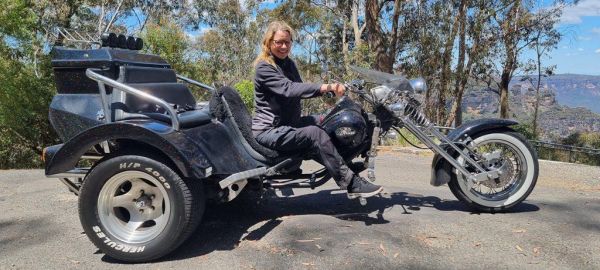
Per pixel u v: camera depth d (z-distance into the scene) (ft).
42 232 13.15
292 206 15.03
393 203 15.37
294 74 14.03
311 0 82.48
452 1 82.28
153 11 84.28
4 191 18.28
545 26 90.74
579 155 47.50
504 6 84.07
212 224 13.38
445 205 15.10
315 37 83.46
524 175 14.05
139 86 12.82
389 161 24.72
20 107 38.24
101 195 11.19
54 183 19.38
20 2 37.83
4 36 37.40
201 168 10.84
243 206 14.94
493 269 10.55
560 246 11.71
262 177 13.07
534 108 107.96
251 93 41.55
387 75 13.58
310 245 11.73
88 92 12.57
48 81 39.37
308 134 12.74
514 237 12.23
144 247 11.01
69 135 12.48
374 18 70.33
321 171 13.75
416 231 12.58
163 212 11.42
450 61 82.64
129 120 11.72
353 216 13.89
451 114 86.53
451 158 13.75
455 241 11.96
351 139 12.86
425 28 83.61
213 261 11.06
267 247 11.71
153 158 11.00
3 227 13.61
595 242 11.96
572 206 15.10
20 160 41.19
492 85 103.35
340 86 12.75
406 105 13.43
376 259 10.96
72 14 58.65
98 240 11.13
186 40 51.88
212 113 13.35
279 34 13.17
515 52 92.94
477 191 14.57
